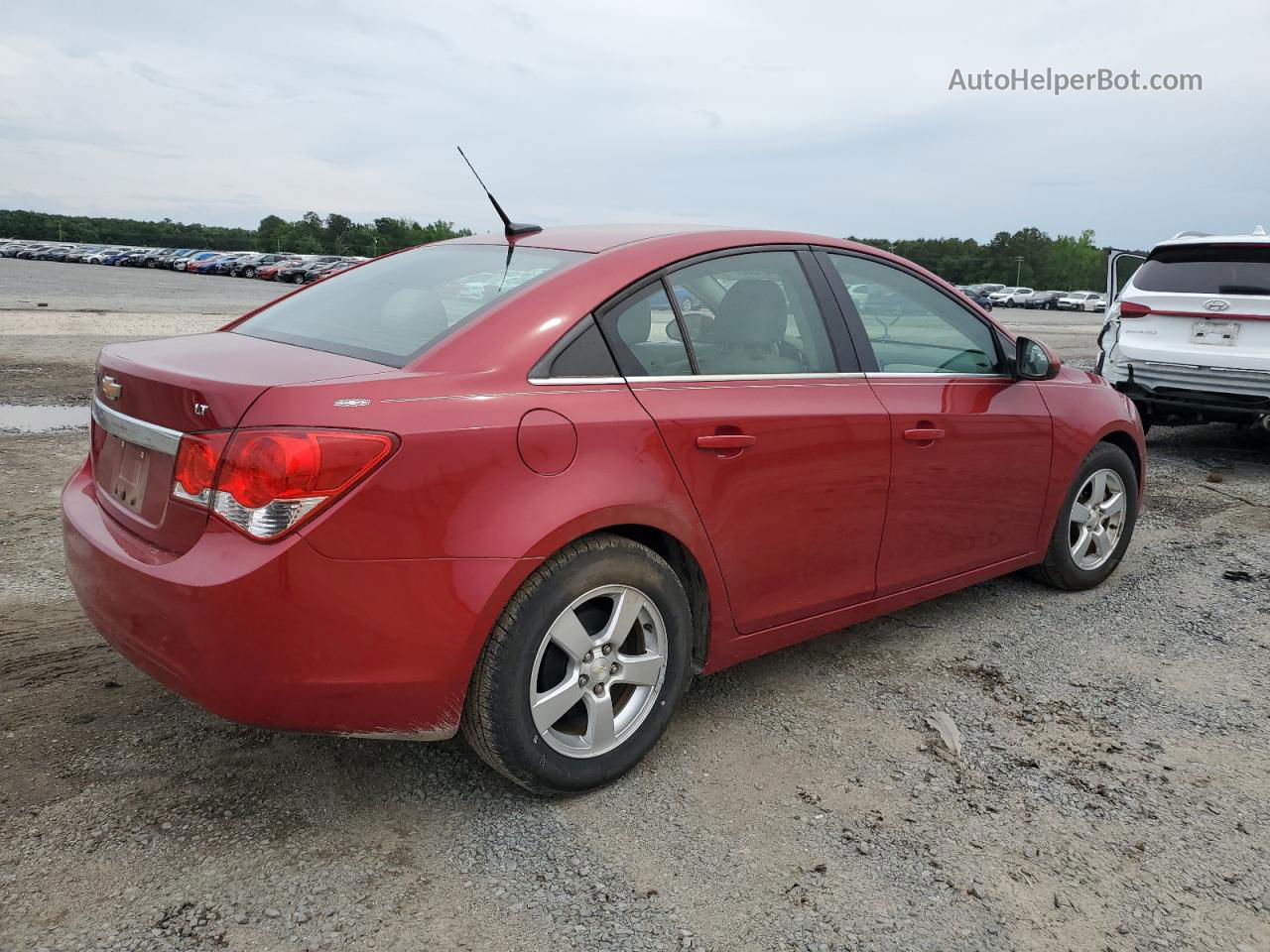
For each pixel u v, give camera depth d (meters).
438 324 2.65
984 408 3.71
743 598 3.00
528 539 2.38
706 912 2.23
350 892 2.25
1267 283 7.21
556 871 2.36
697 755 2.96
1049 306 66.19
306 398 2.21
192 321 17.80
